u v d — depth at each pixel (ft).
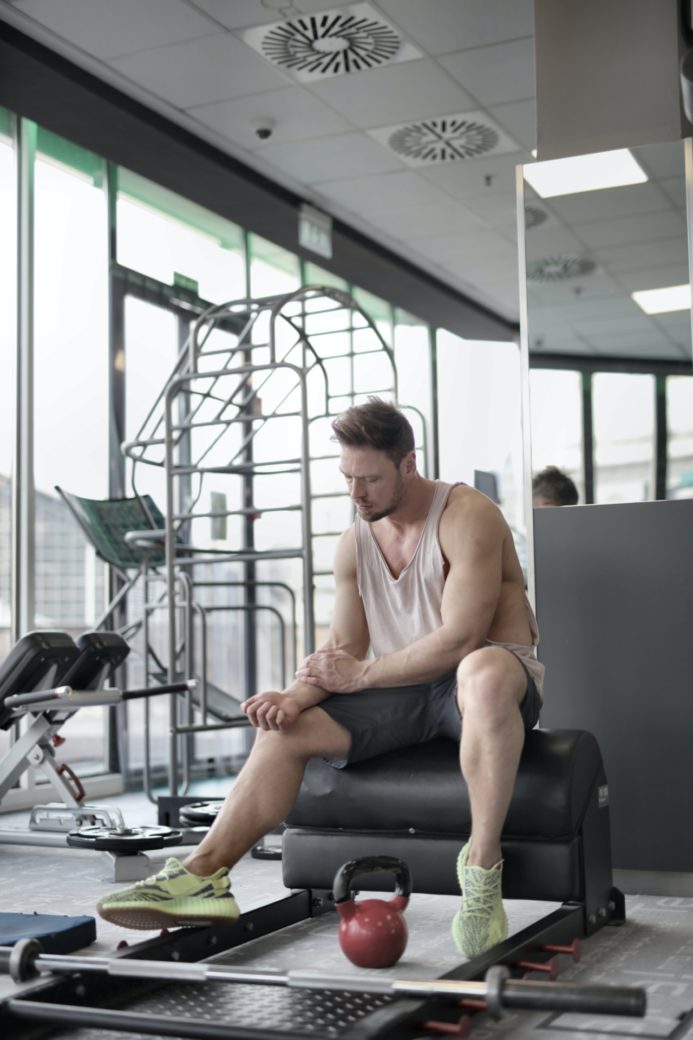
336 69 15.03
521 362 10.11
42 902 8.71
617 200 9.97
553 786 6.94
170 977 5.16
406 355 25.96
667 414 9.57
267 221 19.97
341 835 7.50
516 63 14.98
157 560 15.61
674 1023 5.30
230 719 17.57
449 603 7.26
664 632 9.29
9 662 10.98
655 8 10.30
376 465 7.28
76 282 16.93
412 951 6.88
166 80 15.23
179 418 18.83
